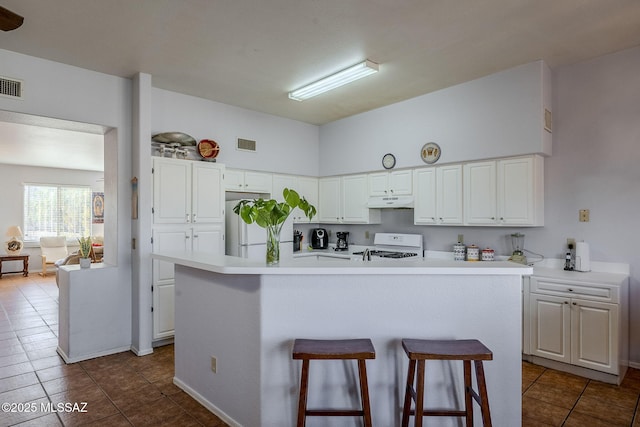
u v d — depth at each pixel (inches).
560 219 140.5
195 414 97.7
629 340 126.5
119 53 123.3
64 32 109.0
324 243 223.0
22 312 200.4
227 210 179.2
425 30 110.1
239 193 193.2
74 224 357.7
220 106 177.9
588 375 118.6
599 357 115.1
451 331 84.1
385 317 84.3
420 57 128.9
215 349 98.0
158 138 154.7
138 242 140.1
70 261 203.8
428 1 95.0
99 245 336.8
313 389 83.3
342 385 83.8
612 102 129.1
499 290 83.9
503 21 105.4
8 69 118.8
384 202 185.0
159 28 107.7
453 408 83.4
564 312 122.0
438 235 176.9
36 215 339.0
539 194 140.1
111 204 148.0
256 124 192.4
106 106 139.1
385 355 84.3
